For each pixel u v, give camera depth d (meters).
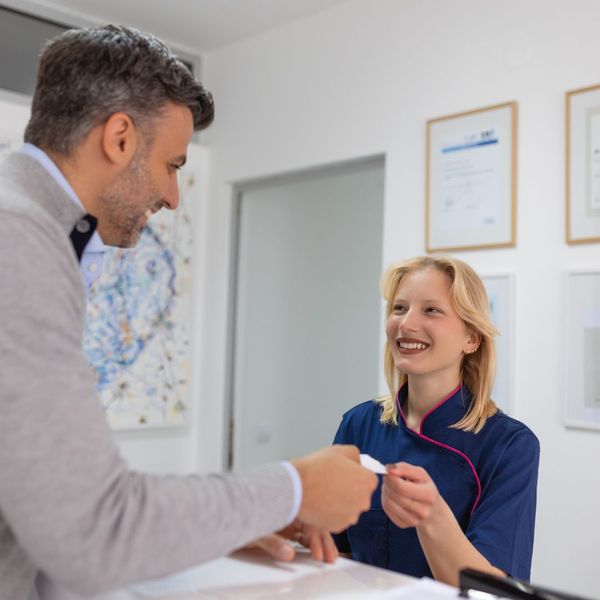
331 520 0.72
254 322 3.42
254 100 3.35
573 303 2.22
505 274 2.38
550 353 2.27
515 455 1.28
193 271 3.48
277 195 3.35
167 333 3.34
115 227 0.88
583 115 2.22
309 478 0.71
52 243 0.70
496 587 0.63
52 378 0.62
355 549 1.33
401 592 0.66
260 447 3.35
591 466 2.16
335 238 3.08
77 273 0.73
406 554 1.27
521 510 1.23
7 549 0.73
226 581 0.69
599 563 2.12
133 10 3.11
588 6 2.24
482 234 2.45
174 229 3.38
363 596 0.64
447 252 2.55
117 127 0.81
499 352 2.38
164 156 0.87
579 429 2.19
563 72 2.29
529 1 2.38
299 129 3.13
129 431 3.21
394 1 2.79
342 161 2.96
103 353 3.08
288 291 3.27
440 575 1.03
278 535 0.83
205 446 3.45
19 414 0.60
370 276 2.92
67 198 0.80
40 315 0.64
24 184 0.79
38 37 3.04
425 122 2.66
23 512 0.59
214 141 3.54
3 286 0.63
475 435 1.32
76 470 0.60
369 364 2.91
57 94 0.81
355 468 0.74
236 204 3.51
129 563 0.61
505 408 2.35
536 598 0.60
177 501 0.63
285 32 3.22
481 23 2.51
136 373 3.20
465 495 1.29
